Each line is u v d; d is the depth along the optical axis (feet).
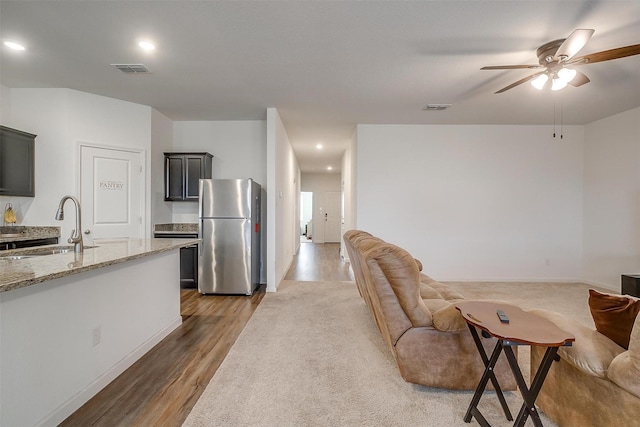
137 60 9.61
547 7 6.94
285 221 18.22
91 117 12.65
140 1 6.77
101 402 6.01
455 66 9.94
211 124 16.47
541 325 4.69
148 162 14.08
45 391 5.18
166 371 7.19
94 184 12.77
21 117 12.12
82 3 6.83
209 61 9.66
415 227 16.97
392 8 7.02
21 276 4.60
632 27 7.64
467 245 16.94
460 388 6.33
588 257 16.43
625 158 14.46
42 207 12.22
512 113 14.79
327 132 18.65
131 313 7.61
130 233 13.65
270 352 8.13
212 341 8.85
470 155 16.88
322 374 7.04
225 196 13.67
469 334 6.30
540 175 16.84
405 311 6.38
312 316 10.93
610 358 4.32
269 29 7.89
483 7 6.97
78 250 7.41
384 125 16.89
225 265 13.69
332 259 23.97
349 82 11.27
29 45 8.68
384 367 7.36
